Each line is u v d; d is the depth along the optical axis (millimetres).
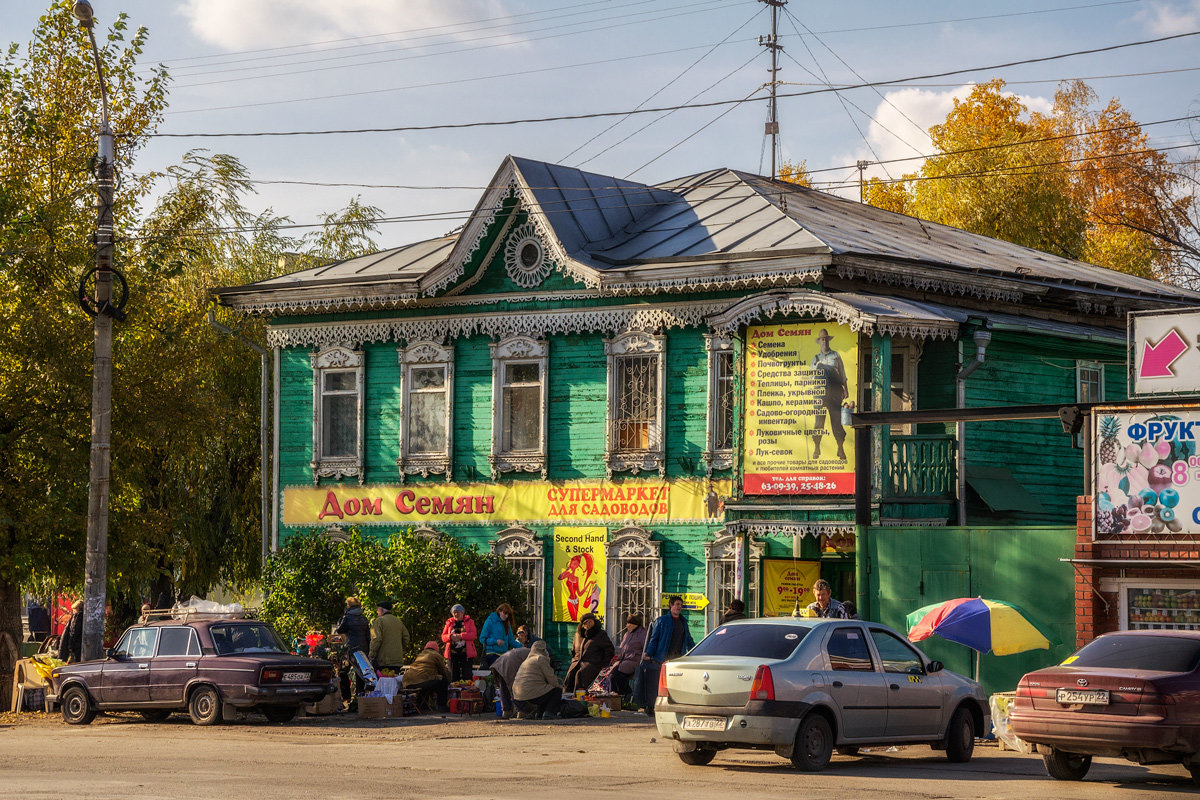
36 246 28984
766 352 25453
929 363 27109
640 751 17781
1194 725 14375
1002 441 27359
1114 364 30062
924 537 22266
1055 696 14992
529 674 22500
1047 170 48969
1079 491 28734
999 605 18891
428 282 30203
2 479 28266
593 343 29156
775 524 25016
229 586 38219
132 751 17391
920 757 17766
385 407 31578
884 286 27125
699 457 27766
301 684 22266
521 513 29734
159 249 31203
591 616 24312
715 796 12906
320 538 29062
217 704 21953
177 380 30016
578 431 29219
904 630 22281
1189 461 19203
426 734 20172
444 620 27188
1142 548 19469
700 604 27469
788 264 26094
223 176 38906
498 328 30156
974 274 27891
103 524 24203
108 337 24469
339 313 32125
